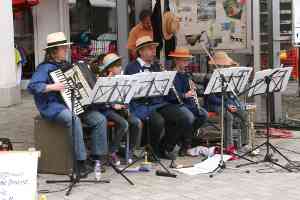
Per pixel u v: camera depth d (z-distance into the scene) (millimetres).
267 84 7184
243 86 7480
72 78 6672
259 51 9430
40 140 7000
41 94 6746
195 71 9430
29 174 4871
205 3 9617
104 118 7020
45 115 6750
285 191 6211
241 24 9477
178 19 9742
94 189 6348
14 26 14828
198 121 7977
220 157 7449
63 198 6031
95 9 14930
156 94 7203
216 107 8203
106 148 7078
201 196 6051
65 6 14695
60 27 14688
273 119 9945
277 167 7227
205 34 9648
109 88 6625
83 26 15031
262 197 6004
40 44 14844
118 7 9906
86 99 6672
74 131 6621
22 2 13203
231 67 7617
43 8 14703
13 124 10203
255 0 9328
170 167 7258
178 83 7941
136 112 7465
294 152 8047
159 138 7582
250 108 8273
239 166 7246
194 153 7922
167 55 9453
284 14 9805
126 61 9742
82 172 6863
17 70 12969
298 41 9312
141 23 9344
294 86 13641
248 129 8281
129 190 6301
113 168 7055
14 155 4883
